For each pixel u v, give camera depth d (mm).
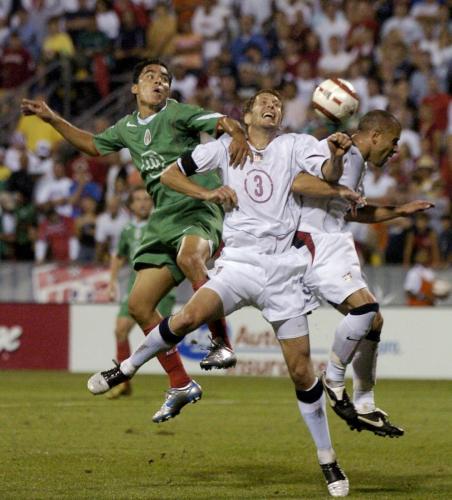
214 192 24312
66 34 80188
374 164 26453
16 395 47156
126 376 25719
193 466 27984
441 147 69375
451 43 75625
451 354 59125
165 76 29984
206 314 24172
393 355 59469
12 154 72000
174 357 28812
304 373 24359
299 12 77438
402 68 73812
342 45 76375
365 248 62969
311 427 24297
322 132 64250
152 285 30891
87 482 25141
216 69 76562
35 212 68562
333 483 23828
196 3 79875
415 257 62031
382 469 27859
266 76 74750
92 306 61438
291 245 25016
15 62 79562
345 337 25422
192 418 38938
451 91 74250
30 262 62625
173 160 29969
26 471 26734
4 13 84188
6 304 61969
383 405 43875
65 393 48250
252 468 27750
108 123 76500
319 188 24406
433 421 38344
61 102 77938
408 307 59469
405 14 76688
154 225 30703
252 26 77312
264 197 24453
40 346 61844
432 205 27016
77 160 70000
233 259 24453
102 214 66688
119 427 36094
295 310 24344
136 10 79938
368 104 72188
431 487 24969
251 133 24859
